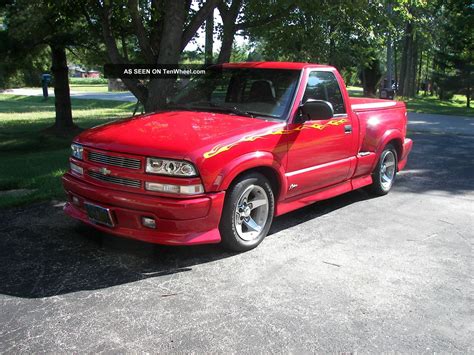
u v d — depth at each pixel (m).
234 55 15.04
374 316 3.53
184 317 3.41
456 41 34.16
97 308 3.50
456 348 3.17
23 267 4.14
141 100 8.55
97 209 4.33
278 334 3.25
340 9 9.41
